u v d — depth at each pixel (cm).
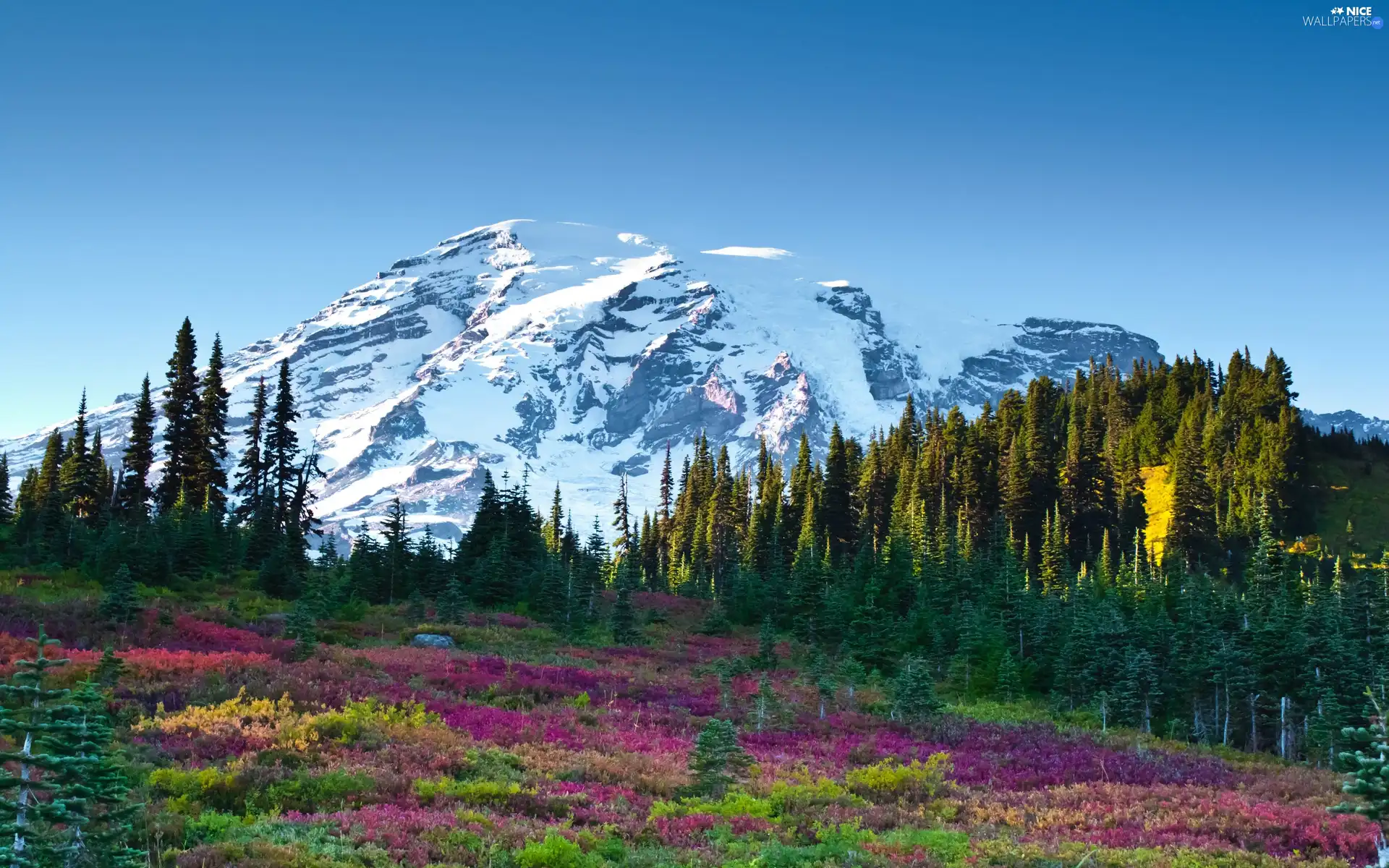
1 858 1538
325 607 5922
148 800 2166
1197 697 5441
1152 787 3316
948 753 3884
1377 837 2473
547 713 3847
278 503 8269
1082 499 11262
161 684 3484
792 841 2361
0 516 7700
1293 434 11638
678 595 10081
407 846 1983
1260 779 3634
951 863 2191
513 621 6650
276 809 2220
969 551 9138
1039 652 6406
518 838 2114
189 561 6450
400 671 4294
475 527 8469
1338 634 5466
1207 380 14600
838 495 11169
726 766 3041
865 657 6606
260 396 8406
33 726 1648
